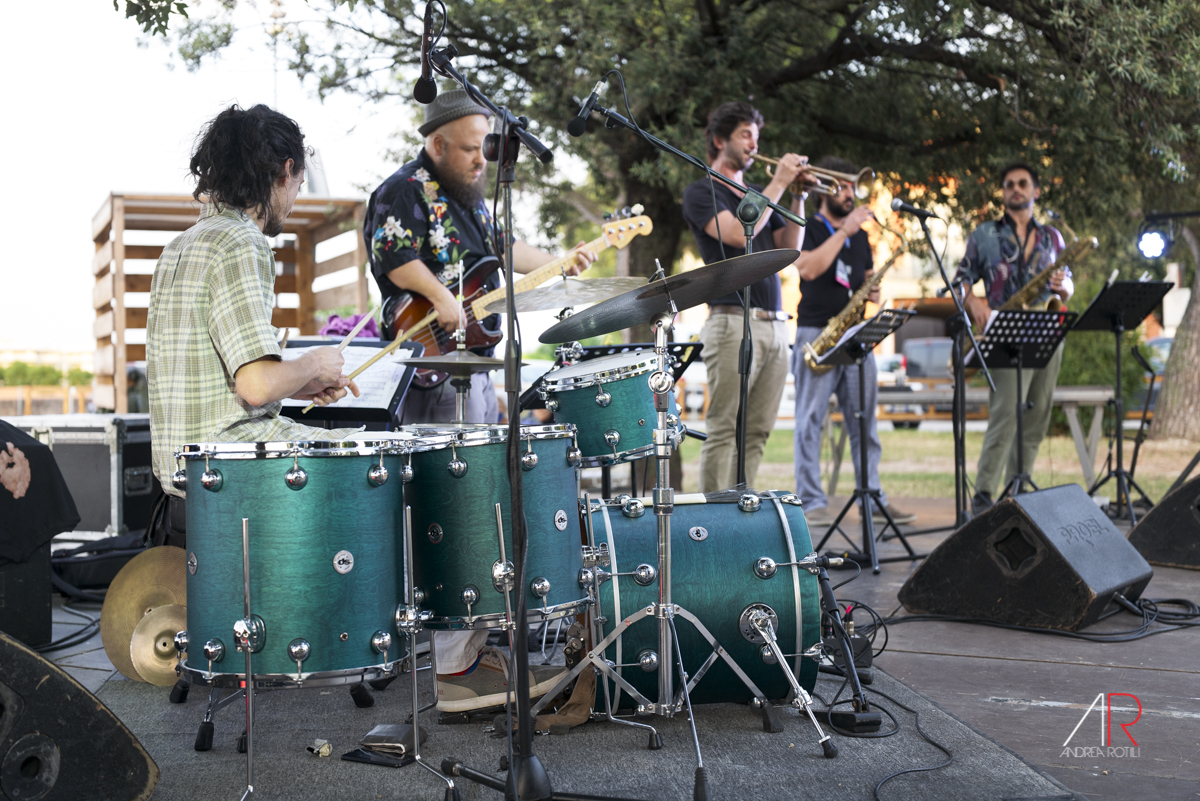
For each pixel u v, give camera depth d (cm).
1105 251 823
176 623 282
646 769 214
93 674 299
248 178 231
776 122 665
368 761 220
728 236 419
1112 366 1048
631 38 605
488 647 266
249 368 216
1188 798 196
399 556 207
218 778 212
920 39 617
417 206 355
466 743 234
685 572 237
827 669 282
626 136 665
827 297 498
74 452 447
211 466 193
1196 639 321
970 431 1210
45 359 1841
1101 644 316
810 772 211
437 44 209
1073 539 335
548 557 219
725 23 623
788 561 243
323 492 193
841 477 878
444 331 350
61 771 176
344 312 732
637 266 724
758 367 443
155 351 232
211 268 224
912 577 357
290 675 191
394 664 202
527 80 652
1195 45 542
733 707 258
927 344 1473
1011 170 530
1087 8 541
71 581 404
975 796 196
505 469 215
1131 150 630
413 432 229
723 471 449
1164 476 766
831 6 625
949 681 278
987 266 535
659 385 222
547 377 264
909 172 686
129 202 699
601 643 232
